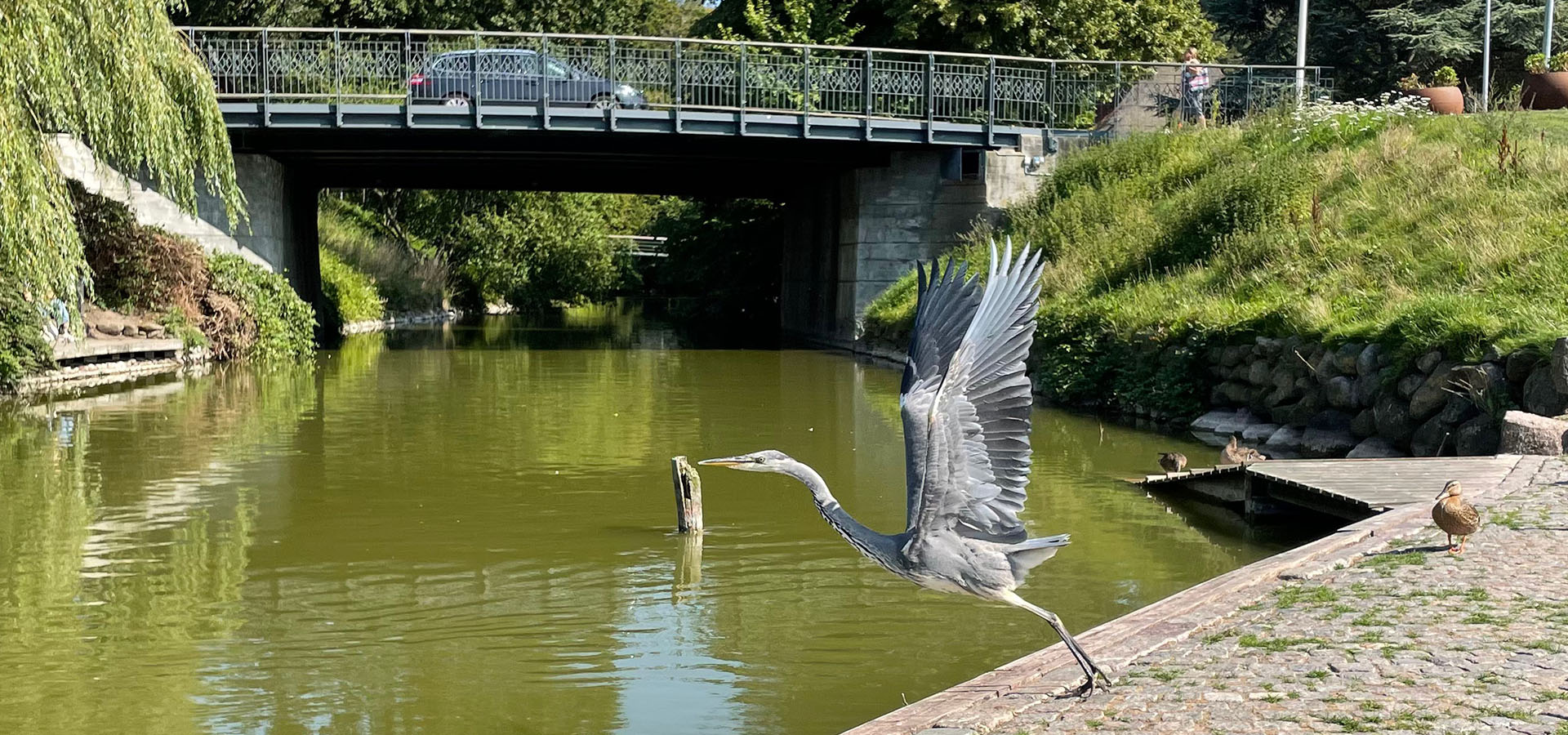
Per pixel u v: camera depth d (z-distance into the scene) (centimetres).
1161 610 733
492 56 2962
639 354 3300
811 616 965
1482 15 4403
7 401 2203
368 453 1684
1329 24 4747
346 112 2812
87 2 1947
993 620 951
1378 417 1592
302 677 839
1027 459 435
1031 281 435
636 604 997
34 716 769
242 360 2948
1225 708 553
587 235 5719
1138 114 3291
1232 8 5184
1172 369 2020
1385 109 2641
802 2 4069
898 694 801
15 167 1702
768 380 2641
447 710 776
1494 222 1823
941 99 3209
